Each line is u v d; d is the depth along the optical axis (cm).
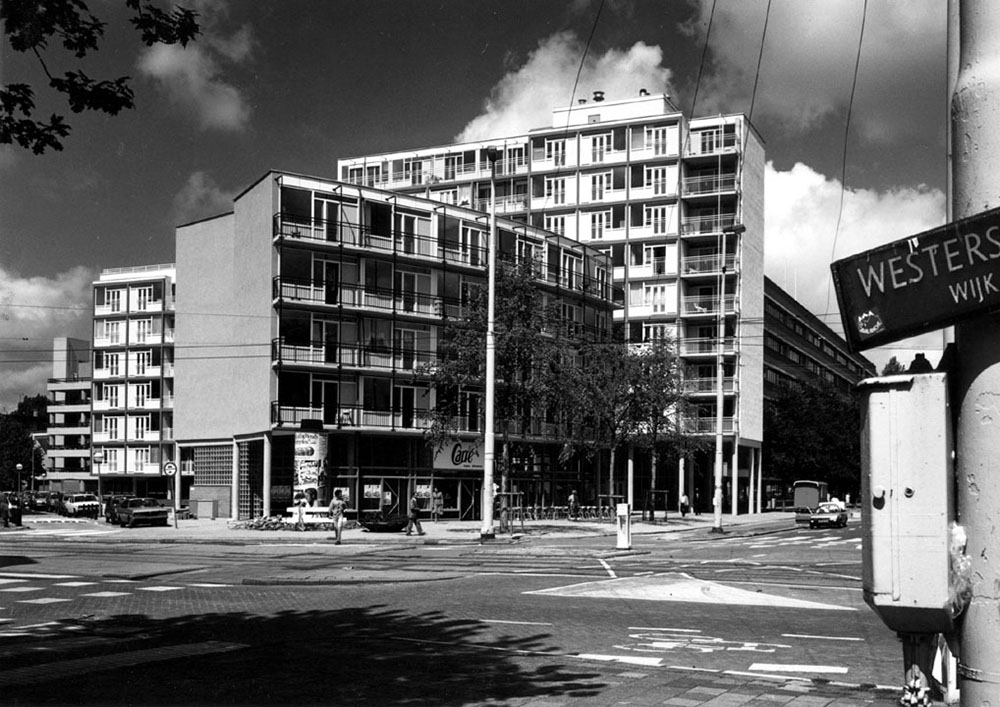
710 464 7519
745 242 7381
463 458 5391
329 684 820
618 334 5772
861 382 250
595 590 1565
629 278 7362
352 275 5122
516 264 3994
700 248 7369
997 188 232
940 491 237
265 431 4897
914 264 234
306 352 4938
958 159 245
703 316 7175
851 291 242
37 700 760
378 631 1129
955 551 233
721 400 4022
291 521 4203
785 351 9475
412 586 1667
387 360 5188
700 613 1290
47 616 1299
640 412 5009
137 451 8325
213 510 5338
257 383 5006
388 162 8475
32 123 705
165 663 921
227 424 5356
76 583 1773
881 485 243
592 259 6731
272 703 748
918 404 240
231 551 2808
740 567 2120
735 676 853
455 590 1591
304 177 5003
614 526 4472
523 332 3784
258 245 5066
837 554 2620
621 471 7125
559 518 5494
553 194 7662
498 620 1221
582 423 4969
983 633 229
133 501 4919
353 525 4428
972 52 245
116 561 2366
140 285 8344
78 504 6931
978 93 238
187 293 5719
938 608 234
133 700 760
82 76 705
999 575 226
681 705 731
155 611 1339
